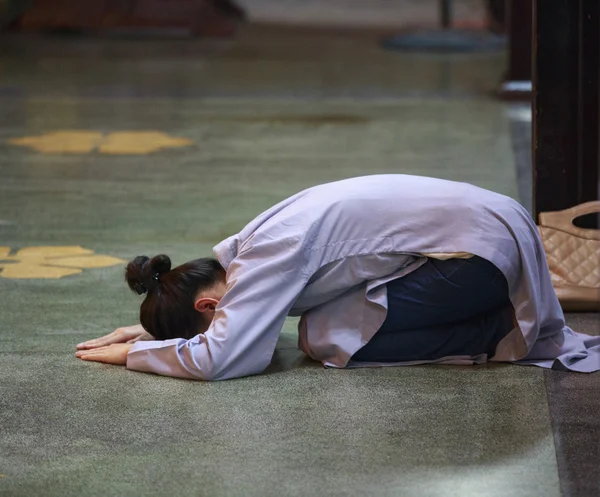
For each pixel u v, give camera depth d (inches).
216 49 1066.7
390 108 754.2
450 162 574.2
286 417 252.2
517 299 273.1
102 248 409.4
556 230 334.3
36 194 501.0
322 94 816.3
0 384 274.8
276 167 567.5
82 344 297.9
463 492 216.5
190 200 491.8
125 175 545.3
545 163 372.2
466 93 809.5
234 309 271.4
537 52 364.2
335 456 232.7
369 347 282.5
